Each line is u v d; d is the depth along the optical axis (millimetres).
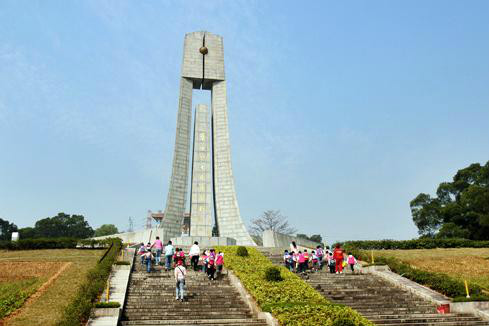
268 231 37312
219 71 44281
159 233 35906
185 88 43031
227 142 41875
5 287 19359
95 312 15227
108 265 21578
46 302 17156
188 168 40500
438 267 25562
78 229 82188
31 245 30812
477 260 26891
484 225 46625
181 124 41438
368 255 27094
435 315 16719
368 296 19156
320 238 76688
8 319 15156
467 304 17219
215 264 22375
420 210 56500
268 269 19906
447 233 48906
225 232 39312
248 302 17609
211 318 16219
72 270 22594
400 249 32406
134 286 19875
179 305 17375
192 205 38469
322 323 13086
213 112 43188
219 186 40781
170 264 23750
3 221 73875
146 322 15258
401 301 18688
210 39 45250
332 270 24281
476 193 48969
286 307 14969
